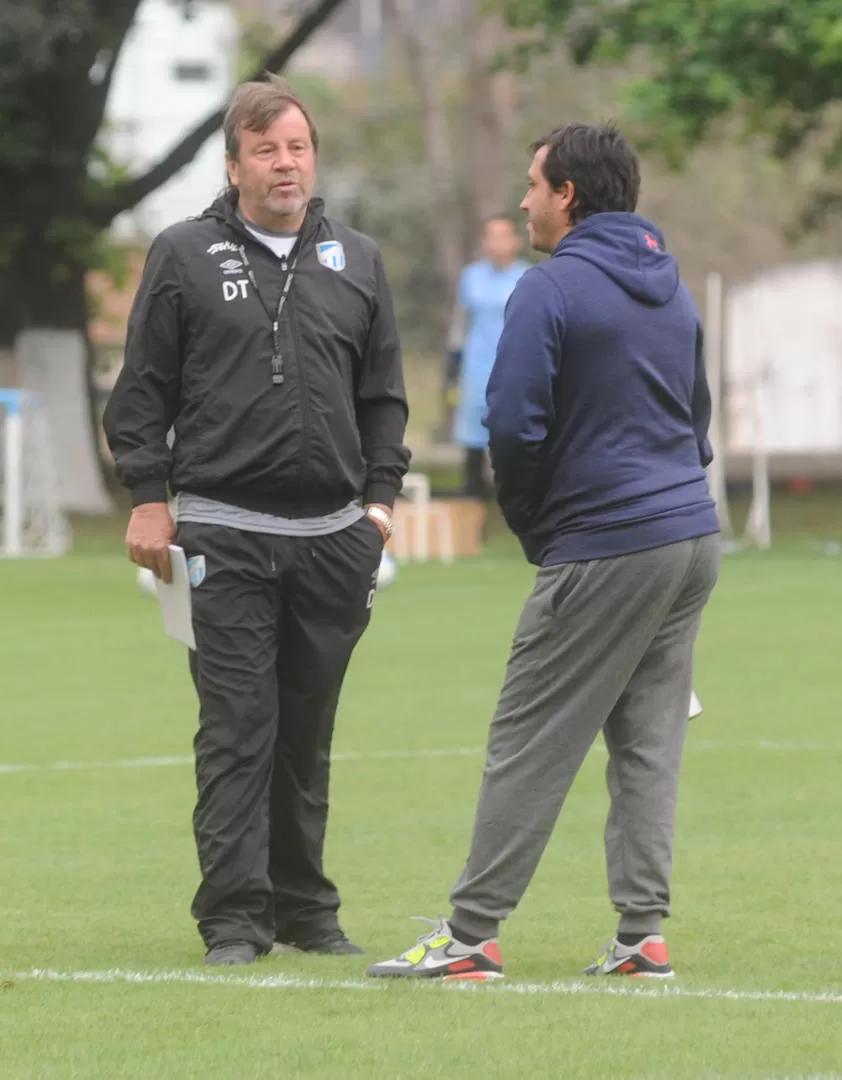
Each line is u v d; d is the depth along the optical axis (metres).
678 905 25.12
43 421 87.62
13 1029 19.19
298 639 23.17
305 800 23.44
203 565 22.75
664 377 20.97
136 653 52.00
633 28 92.19
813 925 24.03
